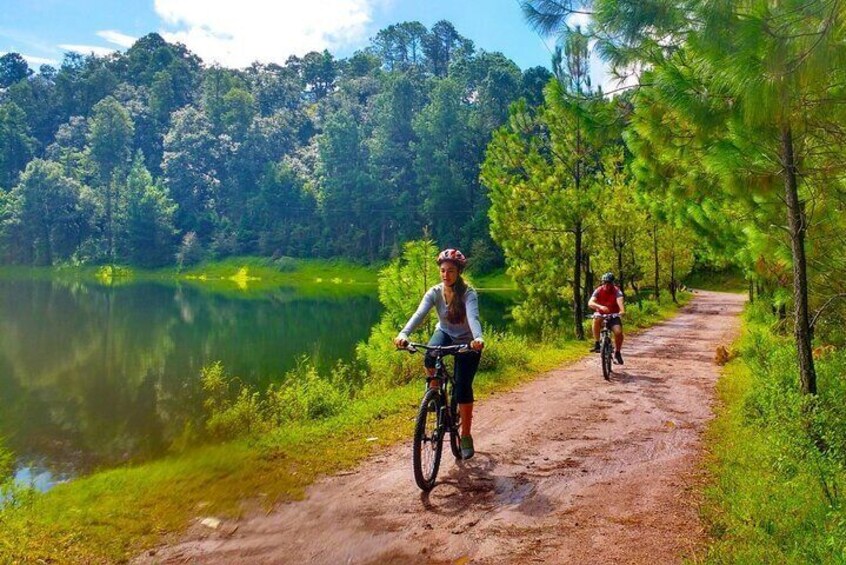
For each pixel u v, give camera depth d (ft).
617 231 82.58
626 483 17.49
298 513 15.31
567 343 54.49
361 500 16.14
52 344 84.28
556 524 14.60
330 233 343.87
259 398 47.65
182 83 510.99
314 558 12.96
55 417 43.98
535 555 13.03
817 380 26.50
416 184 351.05
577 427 24.12
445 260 17.84
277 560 12.88
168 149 422.00
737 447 20.56
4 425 41.52
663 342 56.29
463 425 18.54
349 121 361.51
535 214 62.49
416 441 16.14
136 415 44.11
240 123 412.36
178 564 12.71
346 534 14.08
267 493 16.71
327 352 74.28
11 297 182.60
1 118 422.41
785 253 27.78
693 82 20.57
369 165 356.38
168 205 364.17
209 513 15.35
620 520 14.83
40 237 353.10
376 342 40.06
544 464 19.26
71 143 448.65
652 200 50.55
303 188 358.23
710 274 213.66
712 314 97.09
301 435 22.67
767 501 15.14
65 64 556.92
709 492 16.35
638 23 20.79
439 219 310.24
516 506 15.71
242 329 103.65
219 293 220.64
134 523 14.74
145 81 531.09
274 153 405.59
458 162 327.47
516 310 64.95
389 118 374.02
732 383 33.40
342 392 34.99
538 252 63.82
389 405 27.40
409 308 40.45
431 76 450.71
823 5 13.93
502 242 64.64
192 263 344.28
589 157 61.36
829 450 18.63
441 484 17.34
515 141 63.87
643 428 24.08
